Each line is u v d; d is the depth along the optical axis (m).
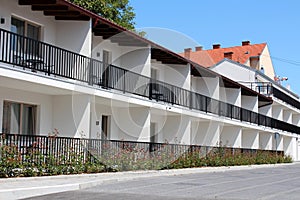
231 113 35.97
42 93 19.05
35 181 14.84
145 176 19.23
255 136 43.38
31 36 18.78
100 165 19.17
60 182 14.80
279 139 52.25
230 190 14.68
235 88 39.03
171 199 12.00
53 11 18.73
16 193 12.10
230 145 38.44
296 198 12.84
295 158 59.81
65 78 18.67
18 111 18.22
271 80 54.56
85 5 32.25
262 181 19.00
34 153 16.11
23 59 16.34
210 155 29.33
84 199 11.61
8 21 17.23
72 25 19.77
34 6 18.16
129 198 11.97
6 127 17.58
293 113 63.12
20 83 16.31
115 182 16.50
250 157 35.59
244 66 50.50
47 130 19.34
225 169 27.50
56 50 18.38
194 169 24.62
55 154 17.12
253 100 43.50
